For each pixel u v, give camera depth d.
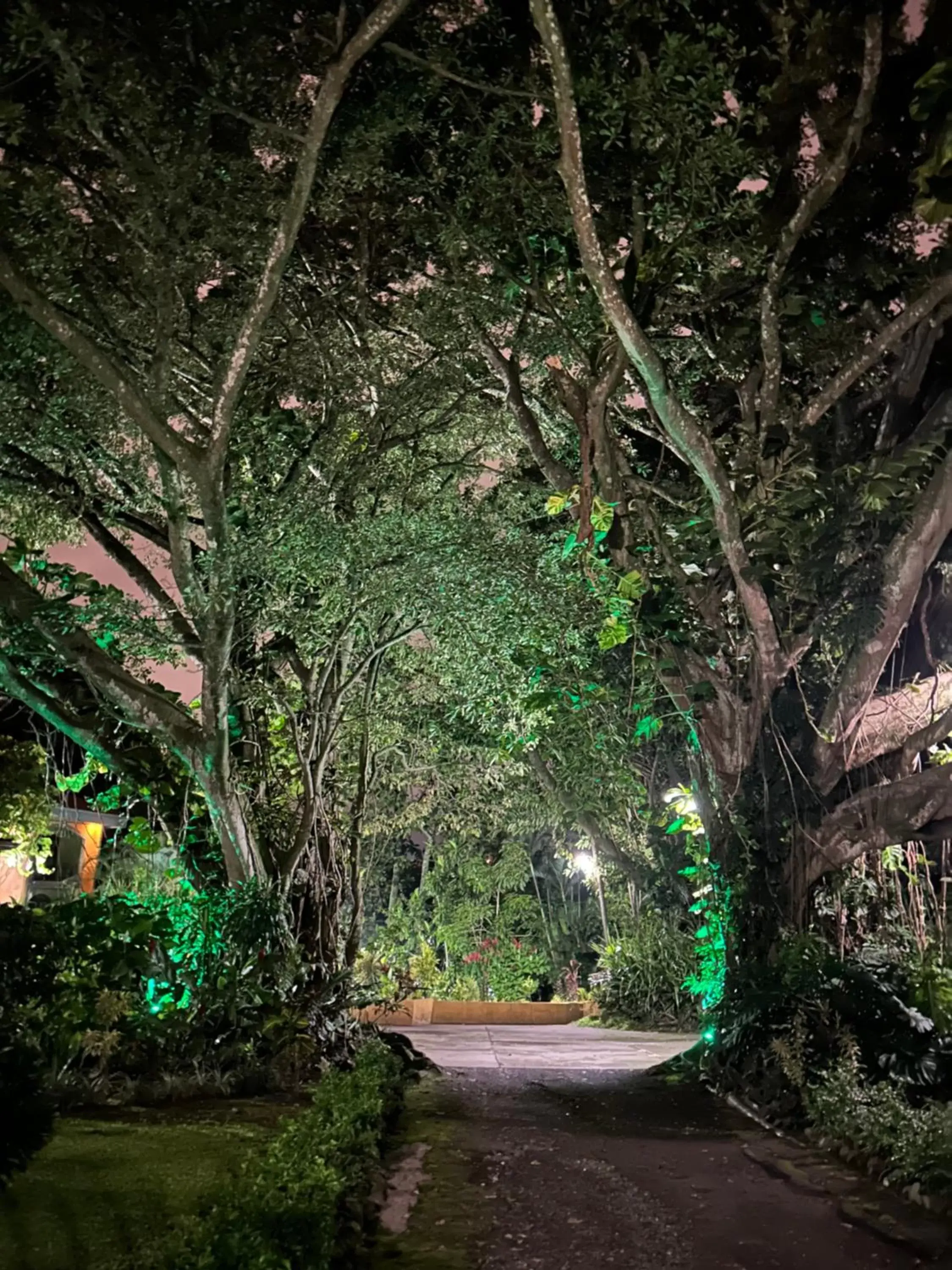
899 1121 7.72
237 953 10.91
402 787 19.12
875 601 11.66
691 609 12.58
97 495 12.10
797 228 10.80
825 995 10.11
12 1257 5.08
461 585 10.52
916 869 12.70
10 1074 4.09
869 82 10.08
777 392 11.67
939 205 8.66
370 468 12.64
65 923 9.77
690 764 13.33
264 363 12.09
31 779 13.87
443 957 29.94
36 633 10.99
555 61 8.38
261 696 12.32
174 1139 7.73
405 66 10.31
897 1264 5.62
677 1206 6.77
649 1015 22.78
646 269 11.27
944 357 12.66
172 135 9.70
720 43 10.46
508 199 11.26
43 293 8.98
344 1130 7.20
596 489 12.28
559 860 30.47
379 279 12.76
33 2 8.75
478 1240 6.05
